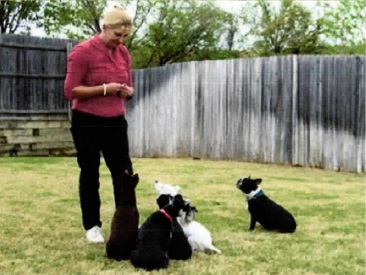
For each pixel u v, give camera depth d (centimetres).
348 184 855
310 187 817
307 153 1087
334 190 789
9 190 743
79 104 469
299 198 716
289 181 882
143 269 391
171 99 1321
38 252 440
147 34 2066
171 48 2072
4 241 473
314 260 429
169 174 948
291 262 421
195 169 1028
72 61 461
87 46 462
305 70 1088
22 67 1296
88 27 1964
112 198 694
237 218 583
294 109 1105
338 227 544
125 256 414
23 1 1852
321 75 1066
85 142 469
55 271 391
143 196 715
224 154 1224
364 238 500
